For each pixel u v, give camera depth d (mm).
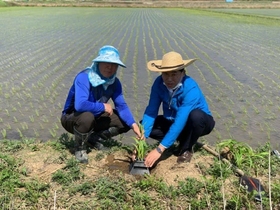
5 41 8625
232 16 18141
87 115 2096
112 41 8500
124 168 2145
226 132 2982
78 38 9156
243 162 2150
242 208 1775
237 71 5293
